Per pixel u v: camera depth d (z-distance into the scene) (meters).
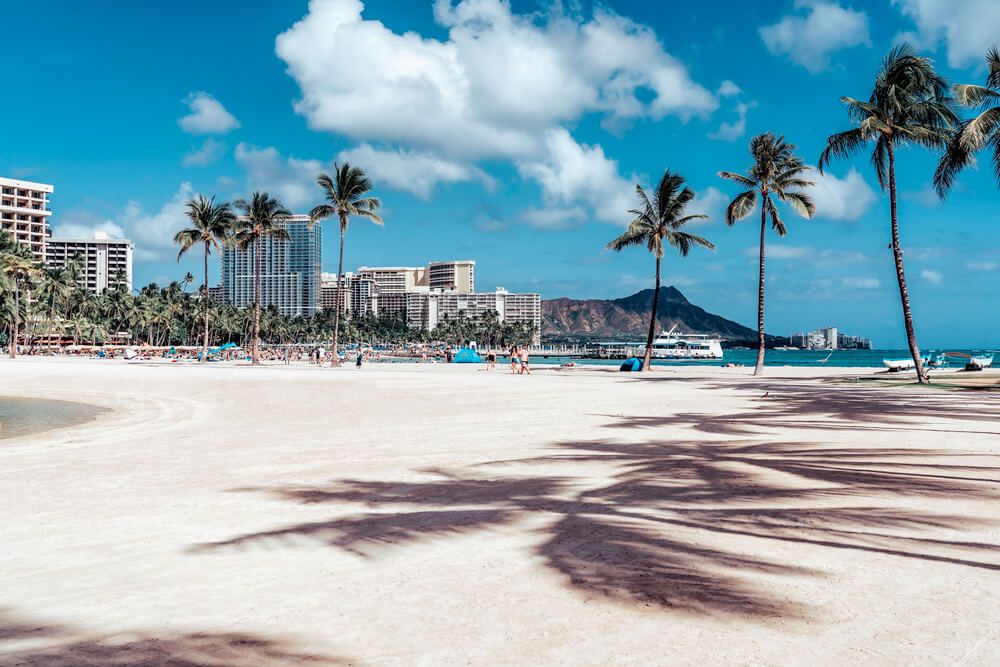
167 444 15.13
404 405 23.16
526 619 4.21
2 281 94.44
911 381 32.16
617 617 4.21
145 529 7.19
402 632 4.06
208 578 5.32
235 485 9.68
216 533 6.88
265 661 3.68
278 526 7.07
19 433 18.08
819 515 6.81
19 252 108.81
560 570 5.19
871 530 6.22
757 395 24.64
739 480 8.82
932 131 29.38
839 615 4.20
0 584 5.38
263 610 4.52
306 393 29.02
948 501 7.37
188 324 160.38
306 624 4.23
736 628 4.01
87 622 4.38
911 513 6.84
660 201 48.72
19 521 7.81
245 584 5.11
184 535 6.85
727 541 5.91
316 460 11.93
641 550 5.66
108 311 151.12
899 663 3.53
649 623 4.11
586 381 36.25
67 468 11.95
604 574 5.05
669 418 17.06
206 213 68.69
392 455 12.19
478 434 14.95
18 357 89.56
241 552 6.09
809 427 14.59
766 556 5.44
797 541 5.88
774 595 4.55
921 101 30.22
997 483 8.38
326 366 63.88
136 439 16.27
